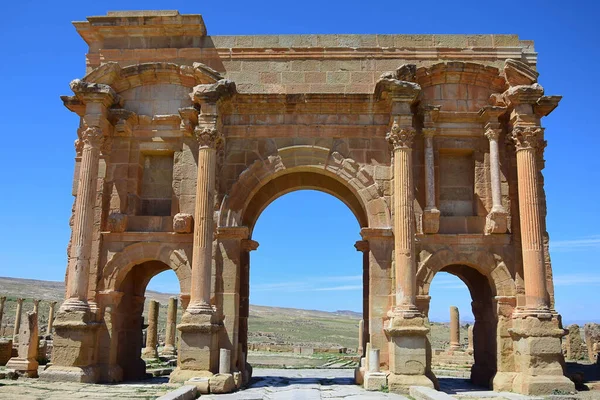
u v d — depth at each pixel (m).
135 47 26.75
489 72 25.30
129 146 25.77
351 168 25.12
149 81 26.03
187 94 25.92
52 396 18.45
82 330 22.94
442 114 25.19
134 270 27.09
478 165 25.17
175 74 25.77
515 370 23.20
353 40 26.44
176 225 24.42
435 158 25.19
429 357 23.06
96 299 24.36
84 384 21.92
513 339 23.45
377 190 24.92
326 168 25.20
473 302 26.97
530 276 23.02
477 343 26.48
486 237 24.28
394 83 23.92
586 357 39.31
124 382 24.03
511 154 25.12
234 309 24.06
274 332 100.44
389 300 23.92
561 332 22.17
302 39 26.55
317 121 25.62
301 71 26.25
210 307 23.16
